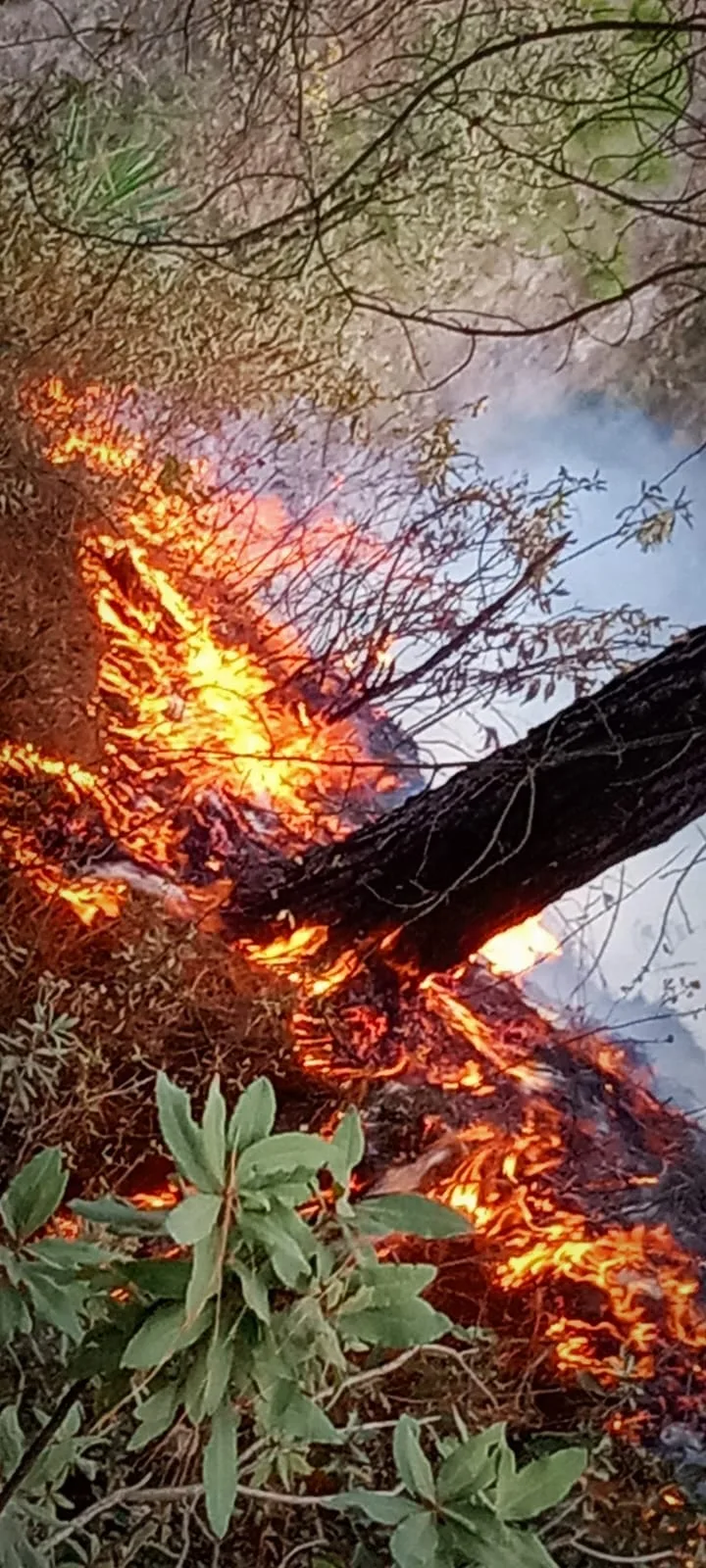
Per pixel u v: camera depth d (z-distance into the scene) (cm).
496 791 175
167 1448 92
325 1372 93
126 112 243
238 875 193
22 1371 89
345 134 243
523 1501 68
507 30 214
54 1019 146
